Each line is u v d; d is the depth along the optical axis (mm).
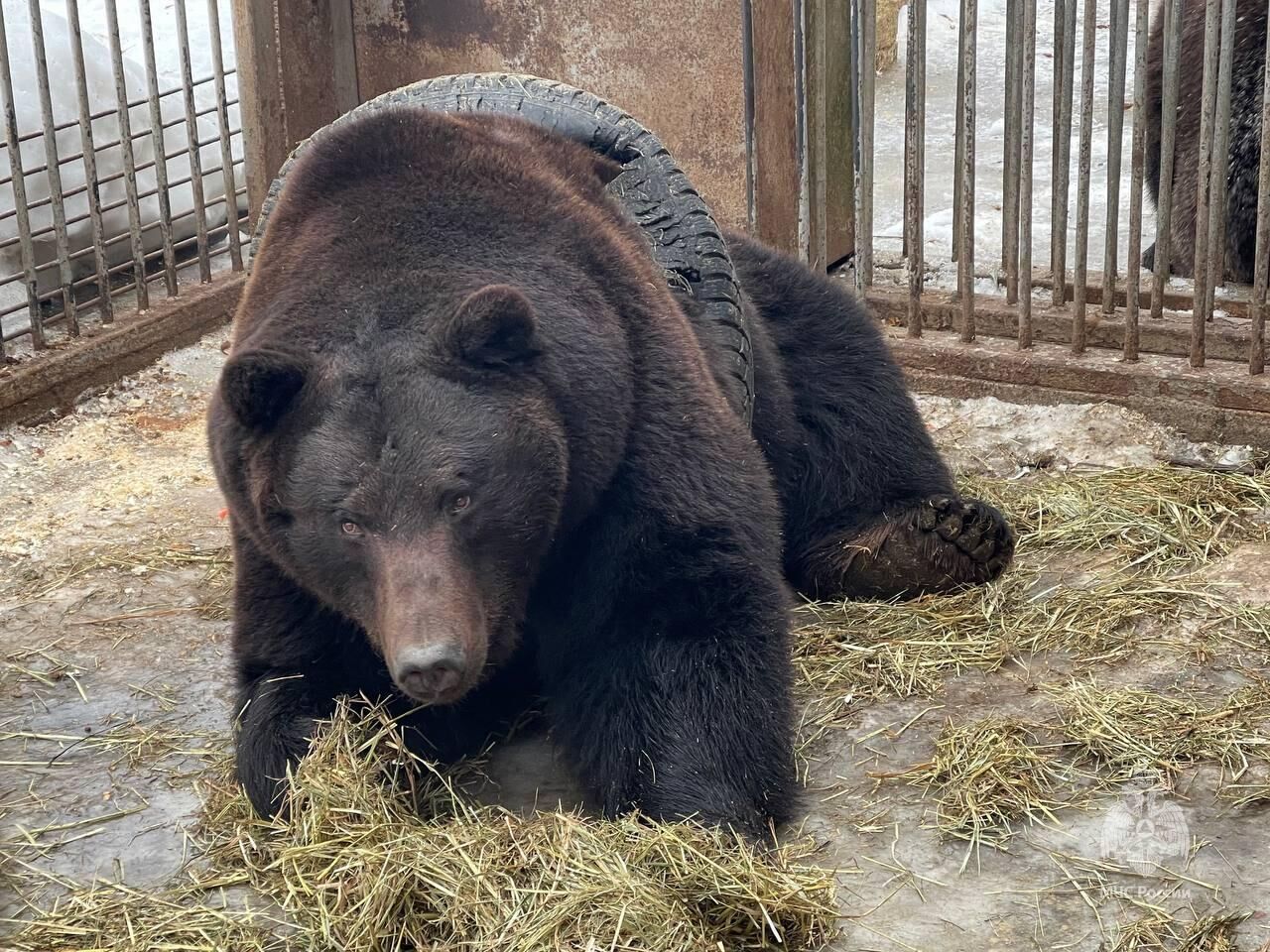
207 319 4461
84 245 4570
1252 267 4301
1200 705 2756
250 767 2559
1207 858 2463
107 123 4586
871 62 3910
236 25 4629
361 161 2621
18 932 2420
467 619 2334
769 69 4188
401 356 2393
